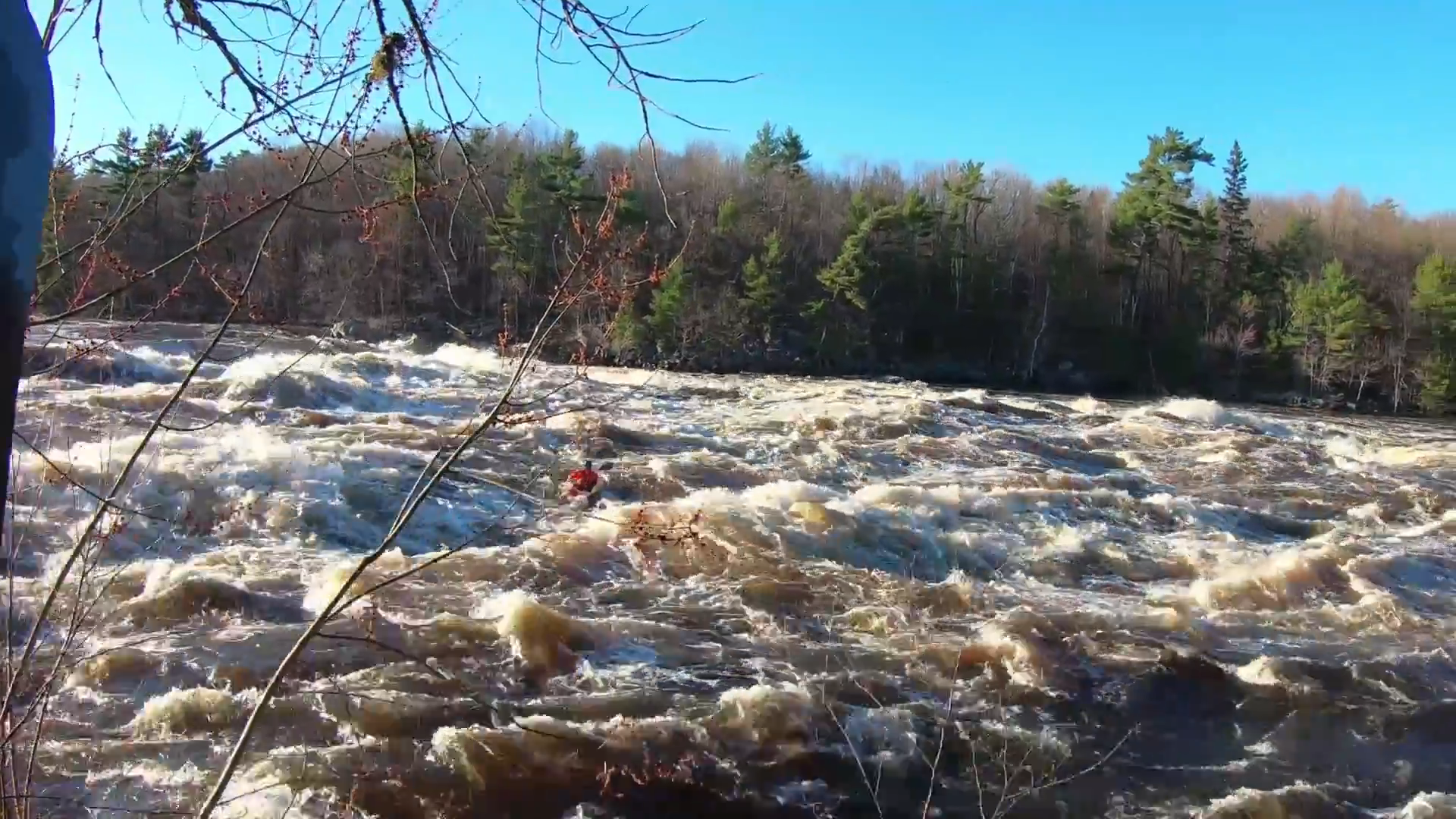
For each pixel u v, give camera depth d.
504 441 14.04
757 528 10.89
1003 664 7.95
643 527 4.71
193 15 1.90
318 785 5.41
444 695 6.57
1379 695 7.91
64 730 5.63
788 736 6.48
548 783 5.76
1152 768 6.54
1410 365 41.75
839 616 8.80
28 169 1.30
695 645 7.88
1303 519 14.43
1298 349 43.72
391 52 1.98
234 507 9.82
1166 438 20.53
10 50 1.30
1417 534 13.78
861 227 42.53
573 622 7.81
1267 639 9.08
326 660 6.87
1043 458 17.50
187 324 17.11
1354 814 6.14
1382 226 56.50
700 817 5.61
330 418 14.31
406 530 10.04
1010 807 5.93
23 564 7.39
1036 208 51.84
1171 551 11.93
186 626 7.19
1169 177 48.31
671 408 19.77
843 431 18.25
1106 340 45.44
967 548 11.27
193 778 5.32
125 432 11.48
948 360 45.25
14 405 1.28
